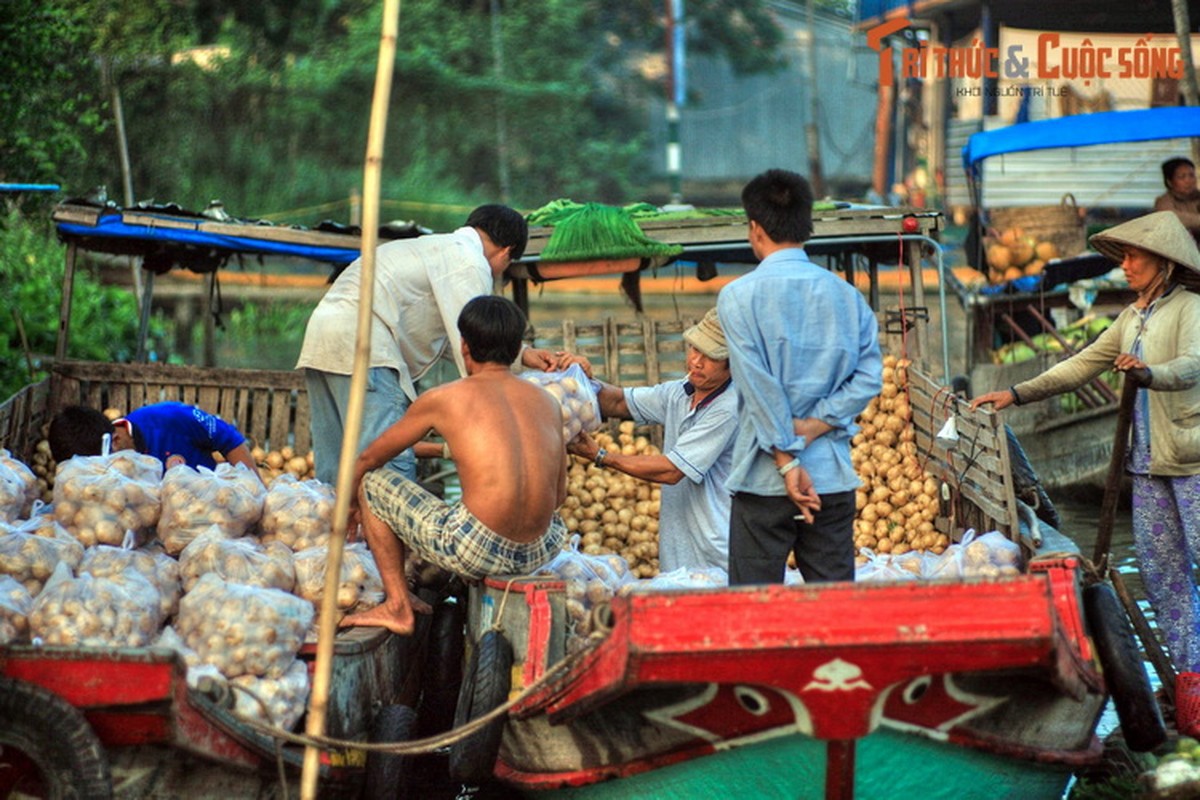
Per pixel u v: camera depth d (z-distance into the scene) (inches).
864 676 323.3
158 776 362.3
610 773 381.1
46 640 380.5
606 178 2696.9
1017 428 935.0
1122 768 442.6
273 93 2426.2
